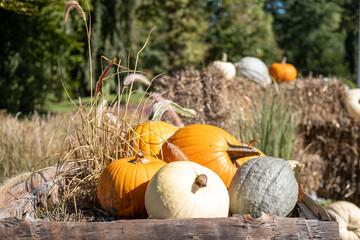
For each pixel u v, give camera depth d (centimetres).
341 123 467
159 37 1870
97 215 181
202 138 189
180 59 1619
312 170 477
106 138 205
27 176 194
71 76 1199
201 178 141
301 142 471
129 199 165
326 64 2769
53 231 134
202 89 396
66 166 212
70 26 1016
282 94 478
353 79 2612
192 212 140
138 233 133
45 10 931
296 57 2892
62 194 204
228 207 149
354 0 2909
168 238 133
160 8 1641
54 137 449
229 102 429
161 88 404
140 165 172
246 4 1719
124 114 221
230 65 563
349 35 2934
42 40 1005
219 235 133
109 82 1060
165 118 367
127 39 1209
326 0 2938
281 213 150
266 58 1577
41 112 1077
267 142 322
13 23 967
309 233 133
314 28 2986
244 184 153
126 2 1216
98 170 196
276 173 154
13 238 134
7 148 400
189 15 1678
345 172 477
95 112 203
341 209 303
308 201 166
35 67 1041
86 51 1124
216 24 1747
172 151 189
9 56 1000
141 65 1791
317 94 481
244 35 1588
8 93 978
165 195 142
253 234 133
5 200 169
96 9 1117
